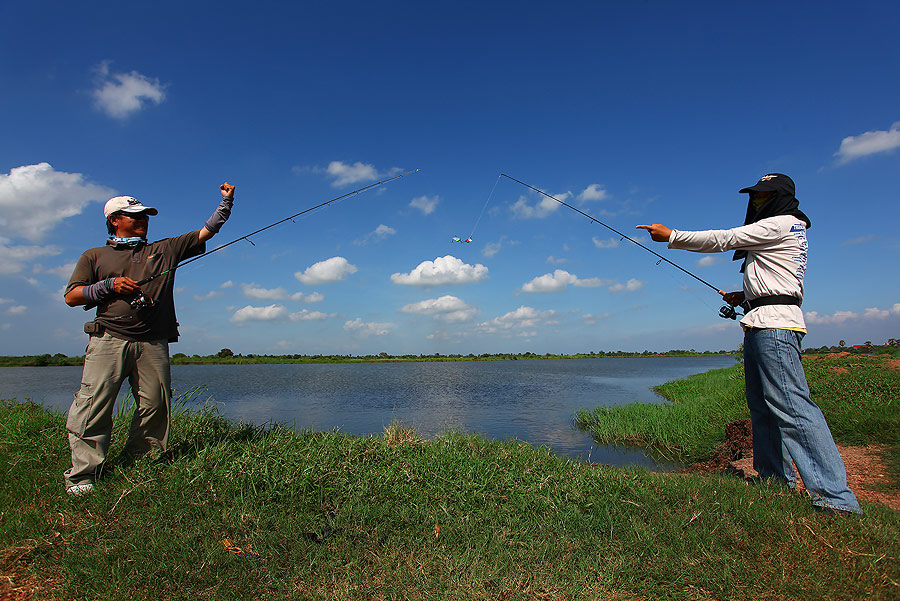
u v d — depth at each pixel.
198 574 2.53
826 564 2.50
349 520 3.15
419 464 4.06
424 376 32.22
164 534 2.87
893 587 2.29
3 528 2.89
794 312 3.23
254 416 12.05
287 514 3.23
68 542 2.81
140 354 3.66
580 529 3.10
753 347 3.36
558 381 27.41
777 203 3.42
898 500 3.82
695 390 17.16
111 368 3.51
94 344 3.50
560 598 2.46
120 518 3.06
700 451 7.89
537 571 2.66
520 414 12.88
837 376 9.02
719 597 2.42
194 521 3.06
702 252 3.52
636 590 2.53
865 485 4.24
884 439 5.64
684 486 3.56
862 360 11.58
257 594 2.45
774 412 3.25
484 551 2.86
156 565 2.57
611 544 2.91
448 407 14.29
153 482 3.44
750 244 3.34
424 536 3.04
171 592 2.41
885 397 7.49
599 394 19.20
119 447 4.46
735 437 7.27
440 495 3.55
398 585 2.53
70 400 13.88
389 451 4.38
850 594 2.28
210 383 24.39
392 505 3.40
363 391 19.91
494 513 3.33
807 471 3.08
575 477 3.83
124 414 5.46
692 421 9.63
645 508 3.24
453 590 2.48
